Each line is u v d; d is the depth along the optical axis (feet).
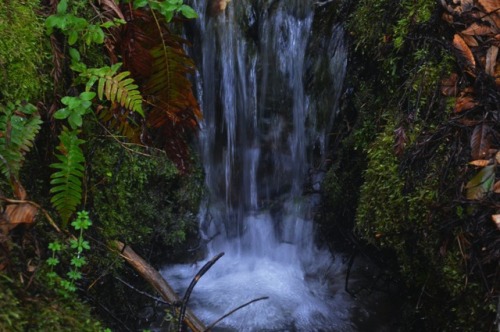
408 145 9.30
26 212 7.11
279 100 13.56
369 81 11.52
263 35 13.30
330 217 13.35
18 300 6.43
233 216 14.03
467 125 8.56
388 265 11.60
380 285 12.23
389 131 9.77
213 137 13.53
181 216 12.53
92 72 8.13
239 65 13.39
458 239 8.34
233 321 11.65
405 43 9.95
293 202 13.99
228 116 13.57
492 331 7.88
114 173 9.63
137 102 8.02
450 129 8.79
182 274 12.96
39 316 6.46
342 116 12.71
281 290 12.67
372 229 9.85
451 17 9.12
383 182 9.58
